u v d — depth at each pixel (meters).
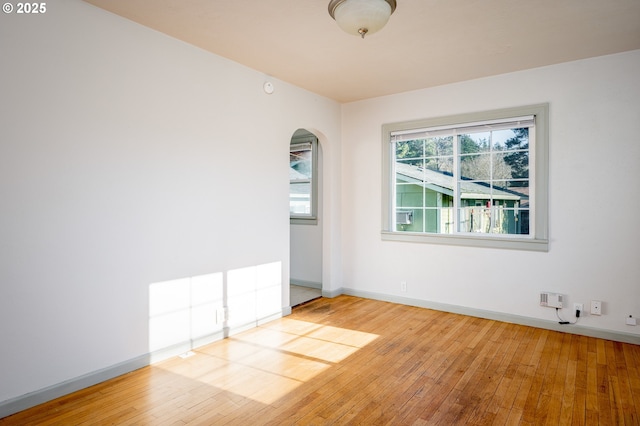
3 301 2.17
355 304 4.61
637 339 3.28
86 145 2.51
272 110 3.94
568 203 3.58
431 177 4.47
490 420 2.17
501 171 4.02
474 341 3.38
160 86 2.93
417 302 4.48
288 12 2.61
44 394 2.32
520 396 2.43
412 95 4.46
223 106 3.43
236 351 3.16
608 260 3.42
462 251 4.17
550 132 3.65
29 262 2.26
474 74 3.89
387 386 2.56
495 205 4.07
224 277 3.46
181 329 3.11
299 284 5.64
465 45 3.17
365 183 4.86
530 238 3.80
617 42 3.12
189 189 3.15
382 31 2.90
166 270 2.99
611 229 3.40
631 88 3.30
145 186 2.85
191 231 3.17
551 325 3.66
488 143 4.10
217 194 3.38
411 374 2.74
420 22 2.75
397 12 2.60
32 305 2.28
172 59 3.01
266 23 2.78
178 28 2.87
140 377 2.68
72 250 2.45
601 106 3.42
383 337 3.49
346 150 5.02
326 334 3.57
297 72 3.82
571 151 3.56
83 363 2.52
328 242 4.92
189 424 2.12
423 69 3.74
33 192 2.28
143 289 2.84
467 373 2.75
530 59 3.49
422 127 4.39
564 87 3.58
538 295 3.74
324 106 4.70
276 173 4.00
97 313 2.58
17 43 2.20
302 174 5.63
